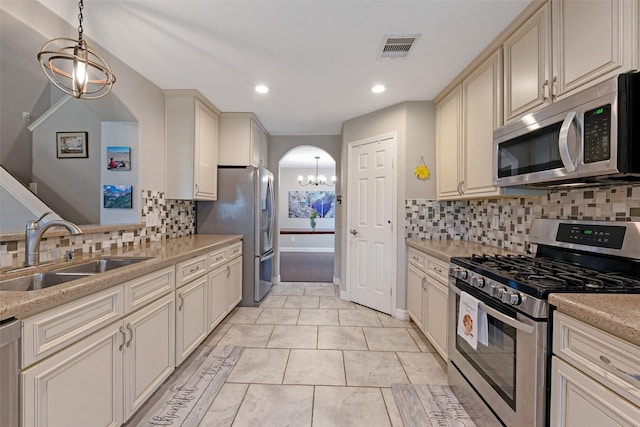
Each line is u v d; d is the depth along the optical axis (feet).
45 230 5.23
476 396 5.25
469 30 6.19
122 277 4.65
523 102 5.73
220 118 11.75
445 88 9.03
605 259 4.70
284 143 15.39
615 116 3.65
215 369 7.13
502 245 7.86
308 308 11.46
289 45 6.82
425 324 8.22
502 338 4.53
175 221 10.37
